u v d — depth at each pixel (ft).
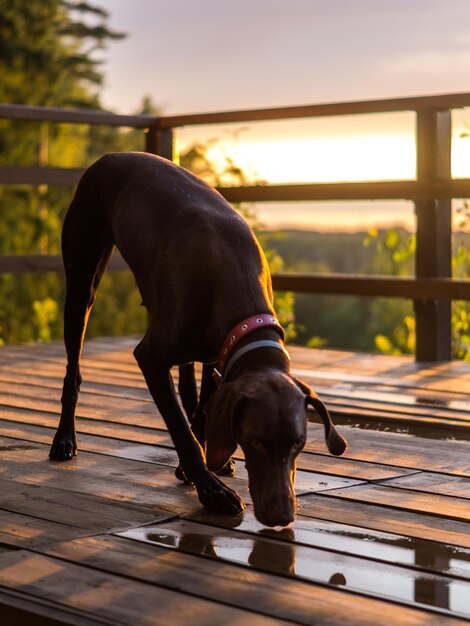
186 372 12.54
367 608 8.01
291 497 9.05
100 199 12.96
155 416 15.34
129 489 11.41
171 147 24.82
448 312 21.07
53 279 60.64
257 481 9.21
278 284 22.56
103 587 8.43
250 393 9.33
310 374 19.38
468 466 12.51
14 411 15.79
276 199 22.43
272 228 25.08
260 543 9.56
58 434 13.00
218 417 9.61
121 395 17.07
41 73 78.79
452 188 19.85
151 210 11.85
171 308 11.08
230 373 10.36
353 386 18.04
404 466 12.50
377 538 9.73
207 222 11.29
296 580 8.61
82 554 9.20
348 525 10.12
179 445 10.89
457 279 20.11
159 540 9.62
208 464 9.57
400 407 16.06
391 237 23.44
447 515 10.44
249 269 11.03
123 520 10.25
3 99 75.41
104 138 88.74
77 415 15.38
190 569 8.84
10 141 71.20
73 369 13.23
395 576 8.72
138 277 11.89
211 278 10.89
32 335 57.93
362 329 106.22
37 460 12.73
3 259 23.26
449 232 20.67
